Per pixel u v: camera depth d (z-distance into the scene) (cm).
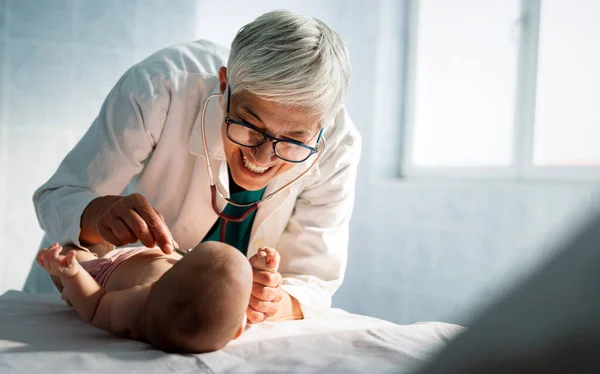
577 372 39
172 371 90
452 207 307
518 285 46
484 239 290
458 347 49
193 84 162
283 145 130
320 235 169
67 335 115
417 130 372
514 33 311
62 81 293
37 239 290
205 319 101
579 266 41
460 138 350
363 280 362
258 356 101
